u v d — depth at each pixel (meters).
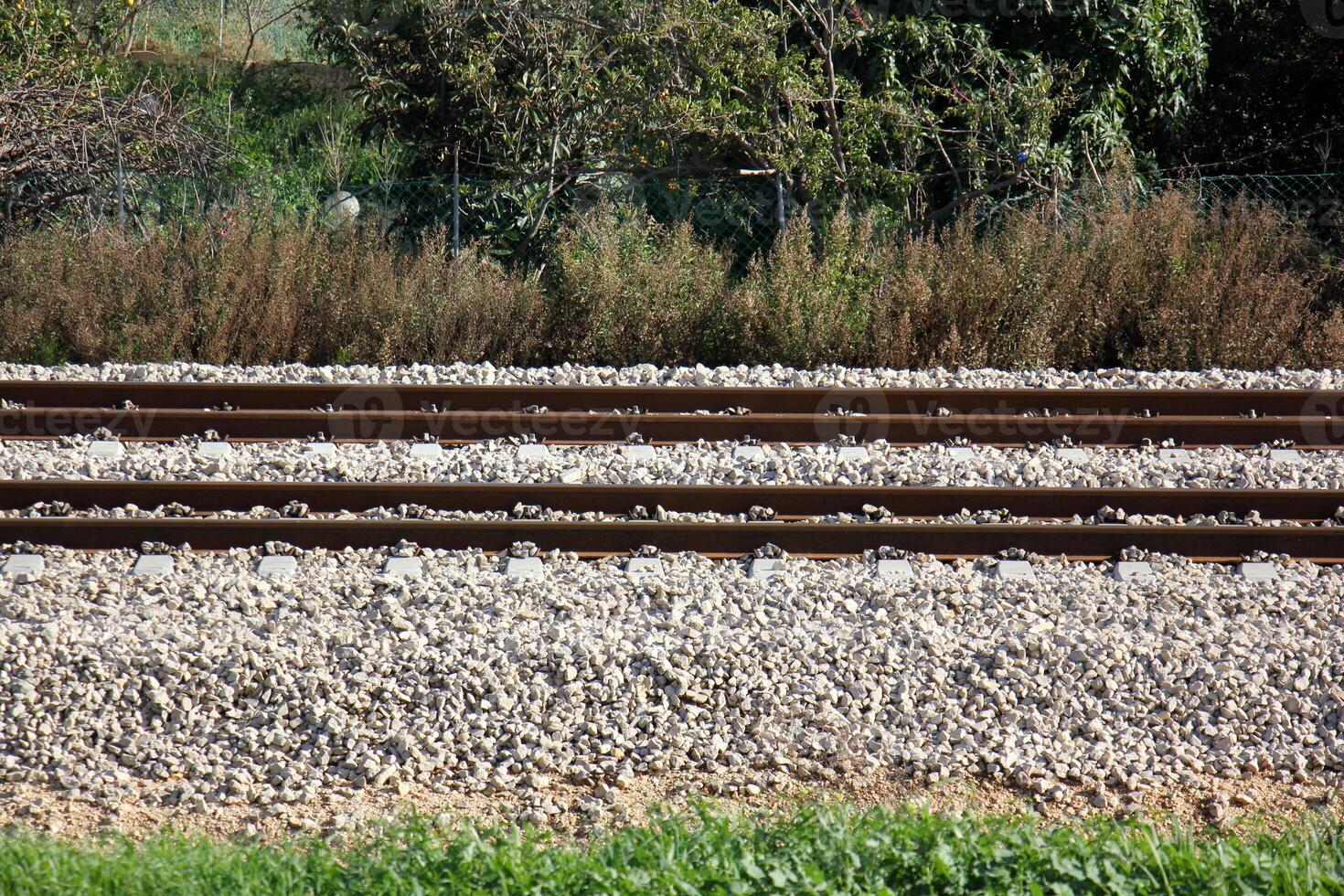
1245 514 27.53
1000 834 15.32
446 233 51.66
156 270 42.12
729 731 19.38
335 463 29.30
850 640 21.03
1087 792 18.30
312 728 19.08
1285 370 37.94
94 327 39.94
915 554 25.19
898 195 52.44
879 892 13.90
